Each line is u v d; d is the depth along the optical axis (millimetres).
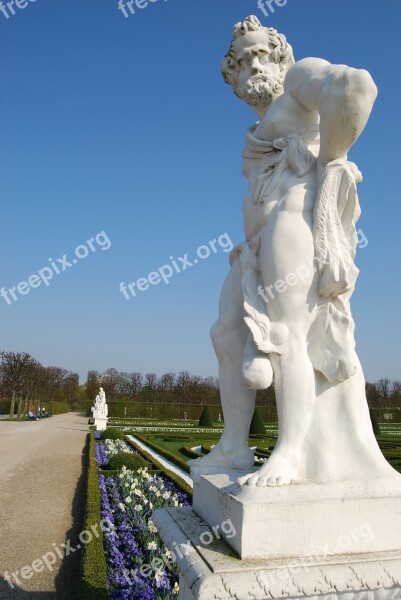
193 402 67250
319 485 2213
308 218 2590
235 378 2893
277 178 2773
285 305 2484
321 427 2486
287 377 2414
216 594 1777
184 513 2828
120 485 10047
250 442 23938
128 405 56562
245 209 3016
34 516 8258
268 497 2070
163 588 4527
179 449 20750
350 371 2459
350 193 2580
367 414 2582
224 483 2473
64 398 81188
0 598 5051
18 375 47875
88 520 7020
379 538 2131
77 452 16922
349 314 2578
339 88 2354
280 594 1820
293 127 2896
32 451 16688
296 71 2783
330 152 2547
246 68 3244
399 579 1959
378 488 2250
